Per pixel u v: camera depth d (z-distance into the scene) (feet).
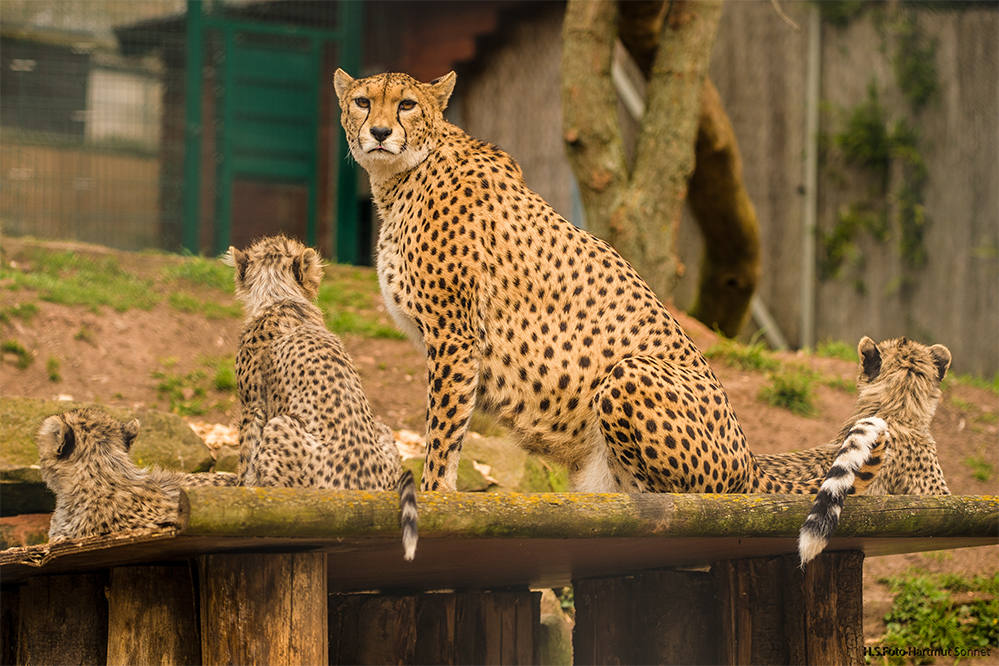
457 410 23.02
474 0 78.07
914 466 28.58
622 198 47.70
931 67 71.20
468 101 80.23
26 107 70.44
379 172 25.14
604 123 47.62
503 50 78.38
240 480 25.03
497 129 78.48
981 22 70.59
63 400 33.04
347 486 22.02
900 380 29.37
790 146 72.84
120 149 72.59
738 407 47.16
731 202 57.31
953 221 71.15
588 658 27.02
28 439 31.17
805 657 23.16
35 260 55.06
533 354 23.29
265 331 25.38
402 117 24.22
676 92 48.39
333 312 53.11
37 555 18.10
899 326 71.82
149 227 72.95
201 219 75.10
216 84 75.92
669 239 48.16
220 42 75.87
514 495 17.69
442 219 23.67
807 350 57.93
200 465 32.99
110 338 45.44
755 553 23.25
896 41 71.46
